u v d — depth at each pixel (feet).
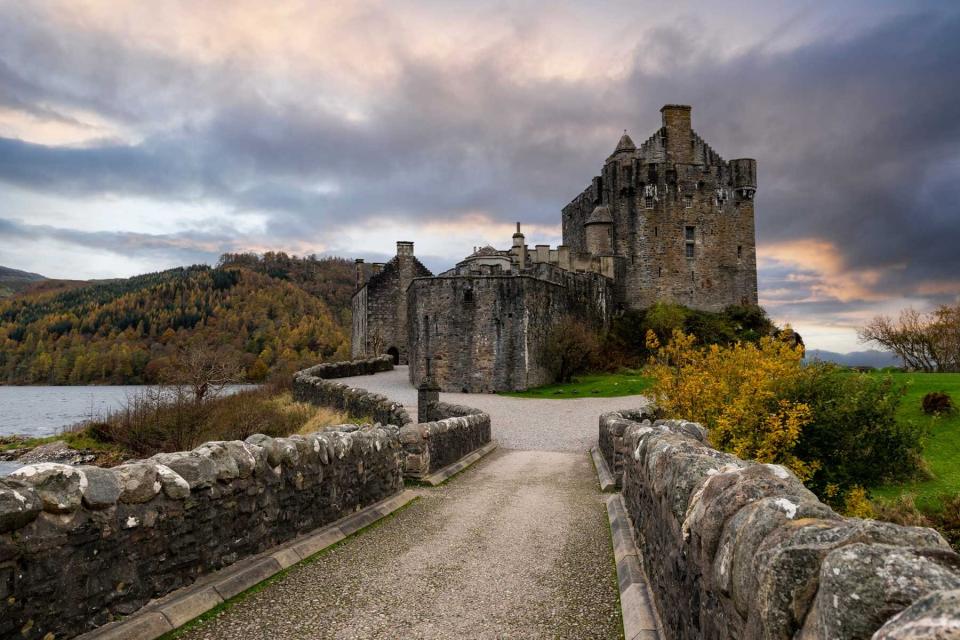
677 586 14.47
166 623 16.48
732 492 11.26
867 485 53.06
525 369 132.46
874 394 53.88
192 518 18.89
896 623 5.51
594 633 17.35
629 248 191.93
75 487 15.10
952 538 45.03
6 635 13.28
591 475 46.24
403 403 102.32
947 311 165.27
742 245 195.31
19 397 249.34
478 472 47.67
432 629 17.53
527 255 171.01
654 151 196.24
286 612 18.47
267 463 22.82
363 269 245.86
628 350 177.78
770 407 51.13
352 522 28.40
